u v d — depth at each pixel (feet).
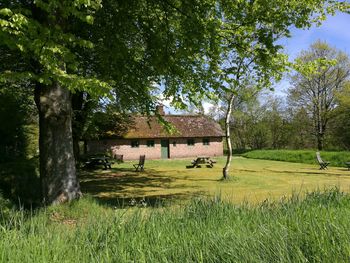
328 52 159.02
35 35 23.86
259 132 204.03
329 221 14.87
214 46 38.50
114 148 150.20
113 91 56.24
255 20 38.70
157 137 157.28
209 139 172.04
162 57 42.04
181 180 74.28
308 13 39.58
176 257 13.15
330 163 112.98
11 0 35.63
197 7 38.37
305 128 184.14
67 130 37.63
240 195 51.11
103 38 44.16
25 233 14.88
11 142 80.02
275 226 15.28
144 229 15.87
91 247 14.17
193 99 49.55
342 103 157.07
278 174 85.92
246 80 55.57
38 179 51.49
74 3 23.59
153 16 43.98
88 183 69.82
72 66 26.53
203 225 16.58
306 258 11.68
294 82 170.60
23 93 73.05
